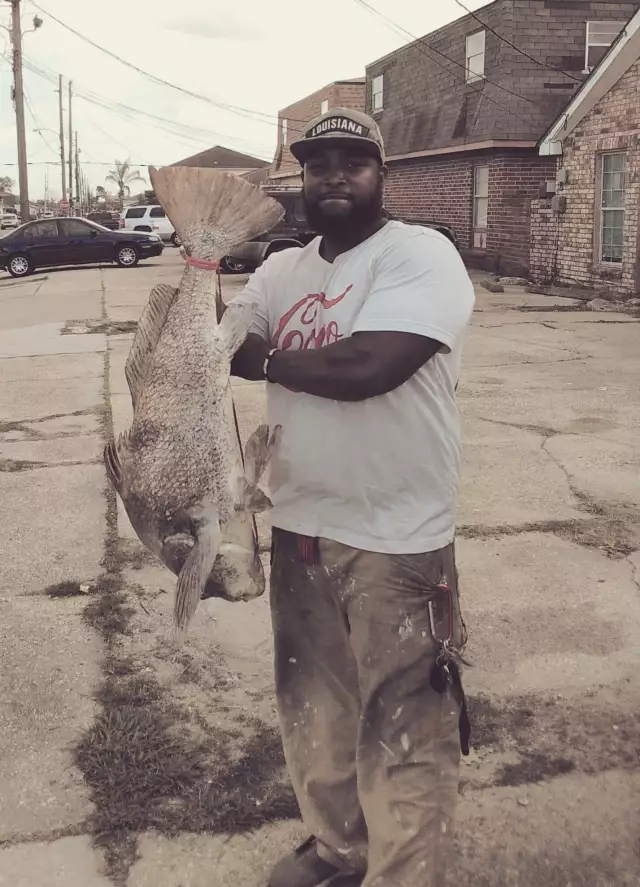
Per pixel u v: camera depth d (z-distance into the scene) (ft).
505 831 8.85
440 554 6.89
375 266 6.59
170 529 6.82
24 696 11.19
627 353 34.37
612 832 8.84
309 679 7.40
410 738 6.78
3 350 38.47
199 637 12.73
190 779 9.56
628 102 48.03
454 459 7.07
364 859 7.70
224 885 8.20
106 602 13.71
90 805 9.19
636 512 17.46
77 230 79.56
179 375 6.79
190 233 6.86
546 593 14.01
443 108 70.44
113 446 7.14
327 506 6.95
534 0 60.39
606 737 10.38
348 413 6.72
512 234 63.16
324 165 6.64
